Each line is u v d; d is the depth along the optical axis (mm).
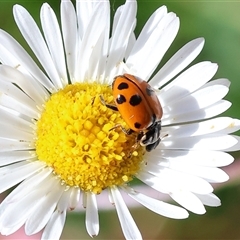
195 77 81
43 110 80
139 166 80
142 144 79
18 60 80
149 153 81
